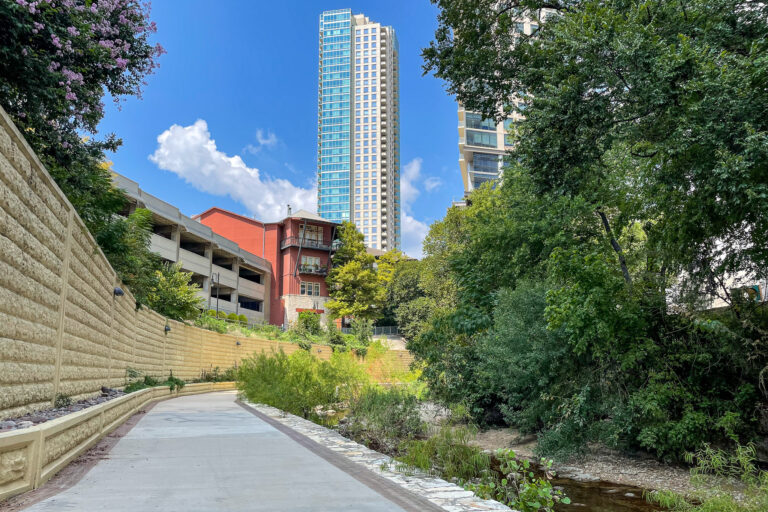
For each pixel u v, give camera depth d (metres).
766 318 12.11
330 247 68.31
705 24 11.22
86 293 12.17
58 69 11.05
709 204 10.89
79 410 9.37
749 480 8.63
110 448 9.10
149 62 13.24
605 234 16.27
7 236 7.00
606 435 13.41
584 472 12.96
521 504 7.14
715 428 11.88
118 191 18.66
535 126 11.88
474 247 21.00
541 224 17.08
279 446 9.56
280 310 64.75
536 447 14.67
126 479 6.40
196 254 49.97
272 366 21.78
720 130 9.38
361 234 67.62
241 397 24.11
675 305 13.66
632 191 14.73
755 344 11.59
